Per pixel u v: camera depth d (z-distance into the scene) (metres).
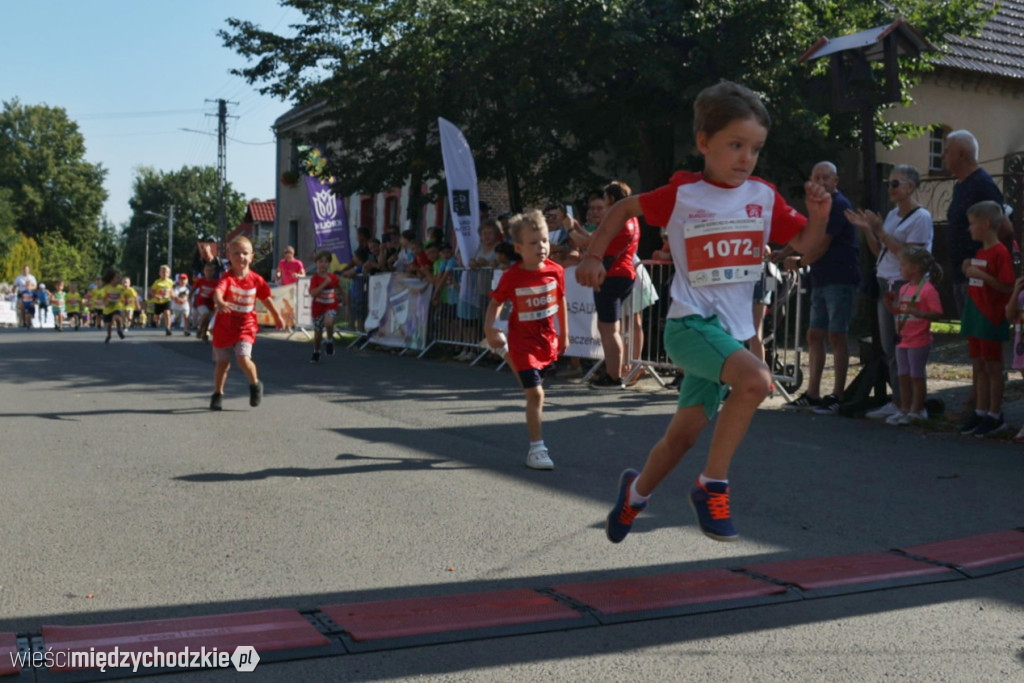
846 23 16.12
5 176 81.94
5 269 71.94
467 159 14.34
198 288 18.45
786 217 3.85
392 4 18.89
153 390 10.14
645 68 15.20
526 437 7.35
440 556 4.35
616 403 9.07
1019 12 23.95
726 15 15.16
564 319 6.43
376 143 20.59
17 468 6.14
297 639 3.30
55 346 16.59
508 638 3.38
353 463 6.34
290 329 19.83
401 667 3.13
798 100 15.32
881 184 19.22
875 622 3.59
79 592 3.83
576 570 4.16
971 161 8.13
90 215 84.75
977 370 7.54
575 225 8.91
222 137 52.16
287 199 38.78
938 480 5.99
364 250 17.62
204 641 3.28
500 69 16.44
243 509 5.14
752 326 3.89
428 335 14.24
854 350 13.84
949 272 16.92
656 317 10.55
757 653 3.29
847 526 4.95
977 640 3.43
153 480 5.82
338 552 4.40
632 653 3.28
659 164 18.38
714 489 3.72
